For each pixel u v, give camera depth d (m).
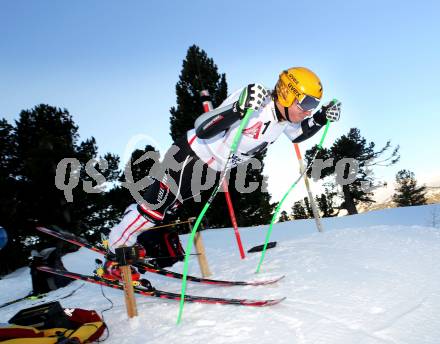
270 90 2.75
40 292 7.32
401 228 4.96
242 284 3.27
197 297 2.89
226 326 2.32
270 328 2.21
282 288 2.95
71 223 15.33
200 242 4.13
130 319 2.75
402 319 2.20
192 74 17.17
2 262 15.54
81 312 2.68
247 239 9.99
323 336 2.04
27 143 17.72
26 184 14.92
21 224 15.36
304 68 2.64
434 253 3.59
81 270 10.55
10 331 2.27
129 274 2.82
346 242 4.39
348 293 2.65
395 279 2.90
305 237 5.23
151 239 4.76
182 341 2.20
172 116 17.61
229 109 2.49
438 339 1.96
